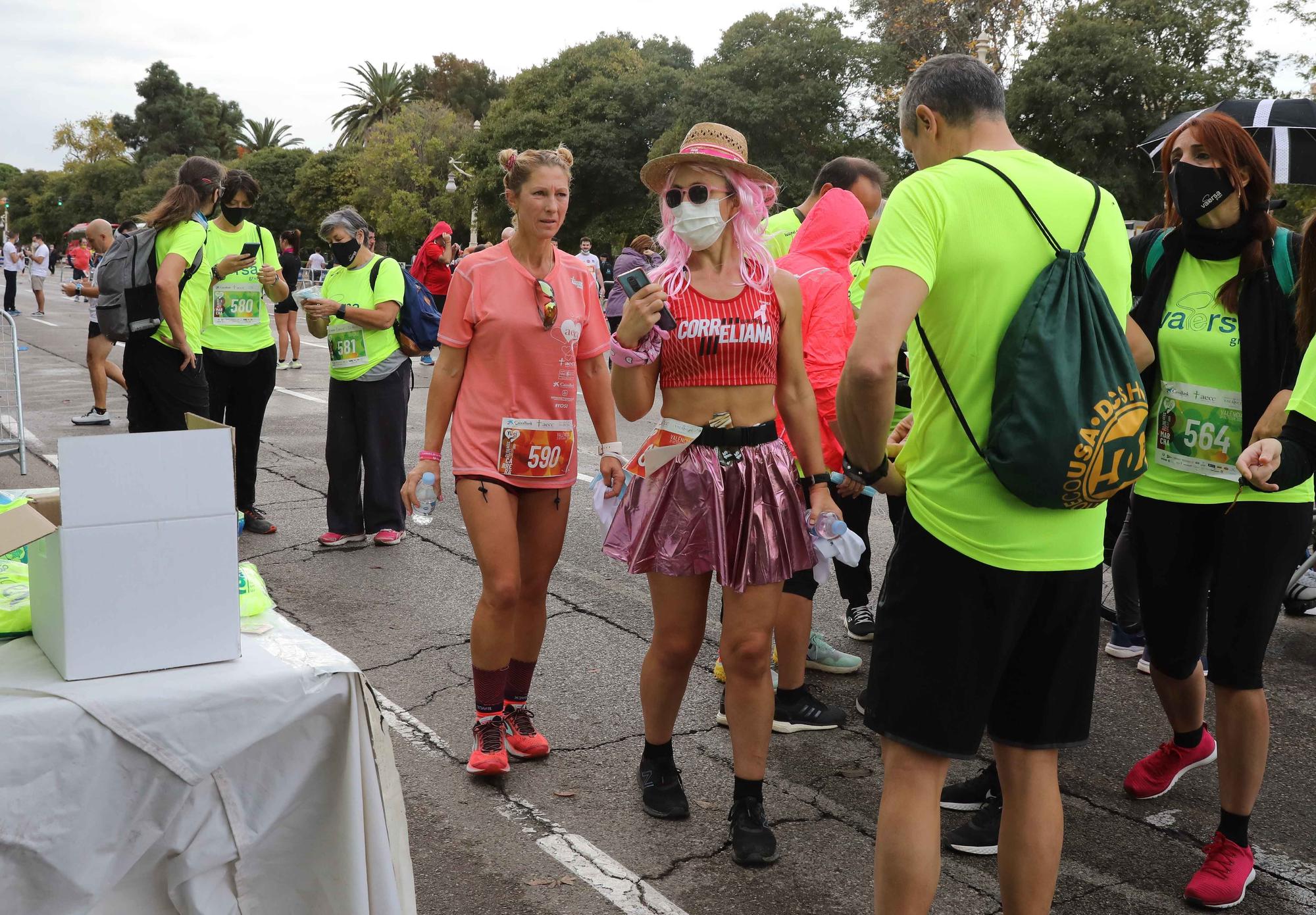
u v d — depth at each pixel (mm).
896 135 39062
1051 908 2711
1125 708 4043
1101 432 1957
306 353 16516
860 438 2072
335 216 5746
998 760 2234
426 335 5852
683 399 2891
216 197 5676
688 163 2822
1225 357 2770
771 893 2770
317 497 7012
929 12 35375
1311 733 3855
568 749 3576
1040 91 29719
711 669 4293
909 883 2072
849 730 3801
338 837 1995
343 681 1967
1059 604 2105
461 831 3025
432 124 58281
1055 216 2070
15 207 106500
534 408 3326
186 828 1897
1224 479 2781
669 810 3119
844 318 3625
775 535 2861
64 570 1804
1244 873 2773
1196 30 30828
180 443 1870
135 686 1834
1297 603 5109
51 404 10516
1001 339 2045
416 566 5598
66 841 1798
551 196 3285
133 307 5293
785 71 39125
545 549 3432
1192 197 2744
